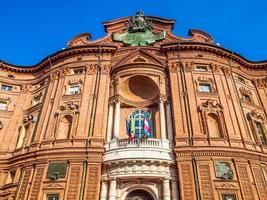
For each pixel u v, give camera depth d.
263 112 34.44
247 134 29.23
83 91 32.41
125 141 27.08
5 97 37.56
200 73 33.69
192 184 24.56
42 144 28.77
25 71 40.75
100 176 25.83
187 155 26.16
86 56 36.34
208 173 25.16
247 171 25.97
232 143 27.50
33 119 33.53
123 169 25.56
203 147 26.53
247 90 35.69
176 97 30.91
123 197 25.42
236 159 26.30
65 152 27.11
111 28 42.09
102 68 34.62
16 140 33.31
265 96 36.47
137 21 40.81
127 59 35.06
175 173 25.94
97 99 31.42
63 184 25.42
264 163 27.83
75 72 35.53
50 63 38.22
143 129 30.95
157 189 25.64
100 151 26.83
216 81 33.12
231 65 36.22
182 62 34.38
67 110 30.95
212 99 31.11
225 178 25.00
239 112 31.08
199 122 28.81
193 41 36.00
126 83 33.53
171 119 29.94
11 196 27.00
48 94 34.25
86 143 27.66
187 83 32.19
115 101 31.52
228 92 32.53
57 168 26.47
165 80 33.47
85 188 24.86
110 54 36.12
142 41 38.50
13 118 35.53
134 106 33.00
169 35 40.41
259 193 24.91
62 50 37.06
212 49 35.91
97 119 29.53
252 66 39.09
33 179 26.33
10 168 29.62
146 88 34.22
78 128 29.03
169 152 26.70
